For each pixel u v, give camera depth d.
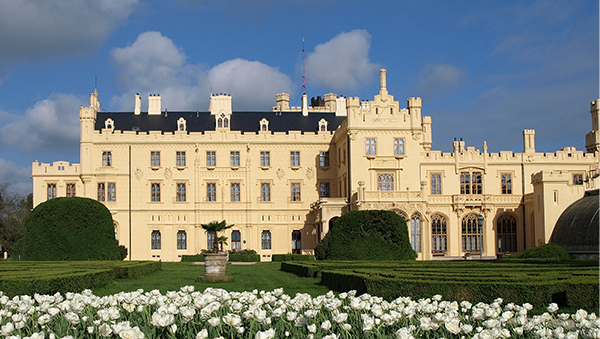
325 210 76.19
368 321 14.76
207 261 42.78
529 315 24.75
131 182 85.38
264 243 86.81
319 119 93.44
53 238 62.69
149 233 85.19
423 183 72.19
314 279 43.41
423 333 15.95
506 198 80.25
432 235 78.75
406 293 28.02
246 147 87.31
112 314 16.23
